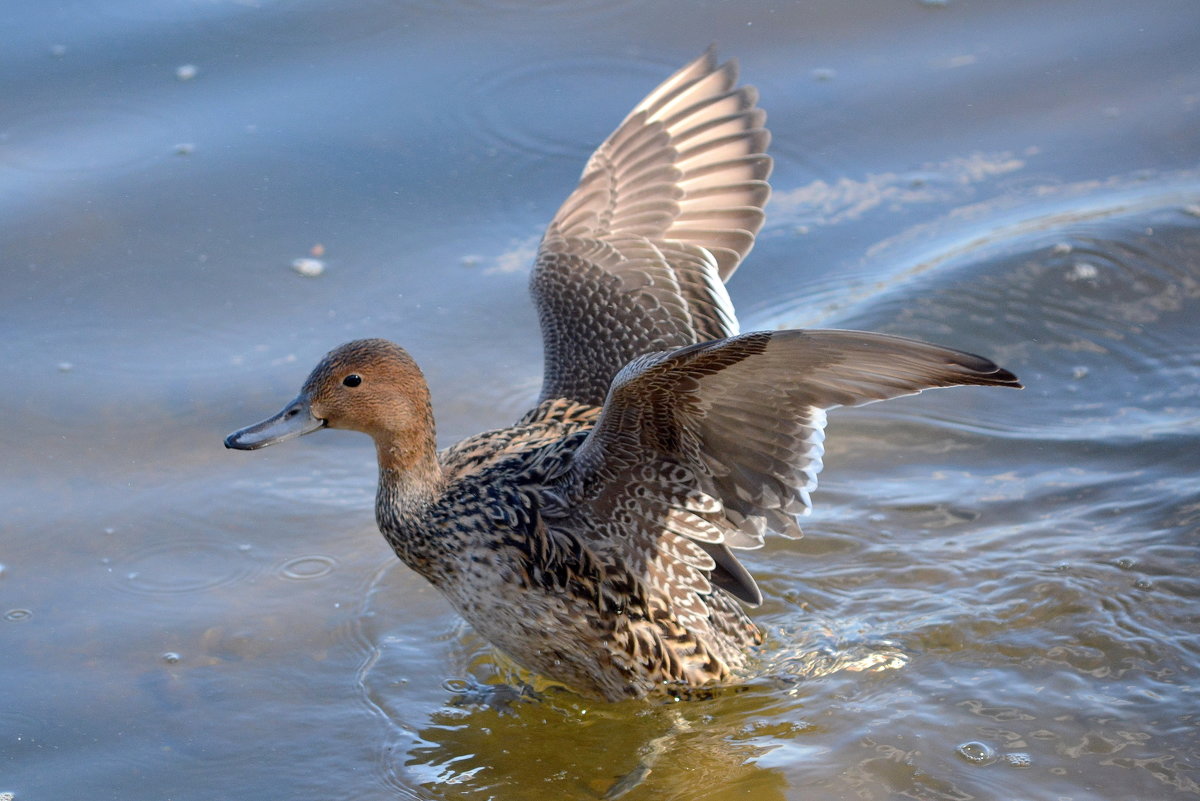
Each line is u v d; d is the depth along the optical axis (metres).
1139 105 15.02
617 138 11.27
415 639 9.88
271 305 12.77
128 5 16.27
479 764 8.84
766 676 9.58
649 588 9.27
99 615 9.83
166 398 11.77
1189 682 9.09
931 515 10.91
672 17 16.42
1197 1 16.45
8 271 12.94
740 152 10.89
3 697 9.12
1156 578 10.01
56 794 8.38
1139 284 12.98
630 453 8.70
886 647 9.66
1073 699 9.02
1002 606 9.91
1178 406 11.79
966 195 14.10
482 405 11.88
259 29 16.06
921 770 8.48
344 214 13.76
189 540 10.57
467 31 16.16
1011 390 12.16
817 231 13.77
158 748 8.77
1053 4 16.48
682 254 10.69
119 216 13.58
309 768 8.70
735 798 8.42
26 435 11.37
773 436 8.25
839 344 7.35
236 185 14.00
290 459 11.49
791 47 16.00
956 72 15.58
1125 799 8.15
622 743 9.10
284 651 9.64
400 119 14.88
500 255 13.34
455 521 9.30
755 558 10.66
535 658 9.53
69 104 14.83
